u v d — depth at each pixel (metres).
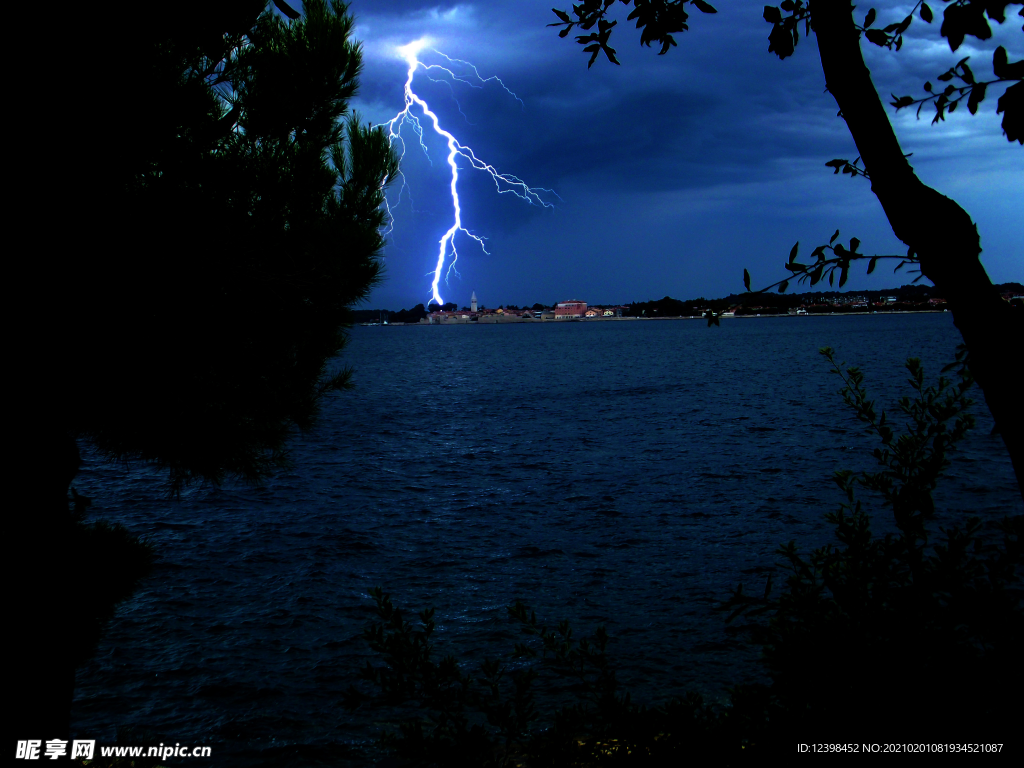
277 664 9.90
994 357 1.98
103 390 4.46
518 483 23.06
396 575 13.92
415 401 51.25
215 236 4.66
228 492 20.80
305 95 5.58
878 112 2.26
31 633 3.67
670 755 3.35
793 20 2.99
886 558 3.39
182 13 4.24
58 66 3.83
